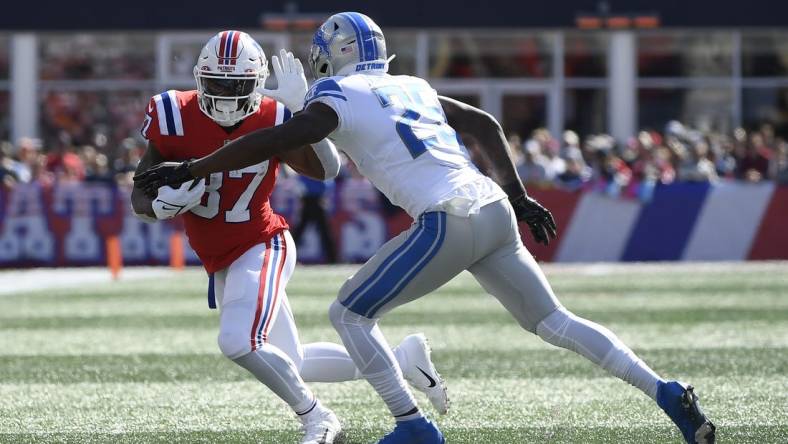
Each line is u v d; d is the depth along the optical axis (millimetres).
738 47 74000
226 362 25906
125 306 37344
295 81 16656
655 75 74312
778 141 59938
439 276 15453
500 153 16641
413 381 18062
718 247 53656
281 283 17156
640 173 55156
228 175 16953
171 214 16453
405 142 15367
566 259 54188
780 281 43531
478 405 20812
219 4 72750
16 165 56375
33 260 55094
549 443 17672
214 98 16844
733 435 18062
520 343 28453
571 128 74750
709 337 29250
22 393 22375
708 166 55688
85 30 73688
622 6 72438
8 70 75250
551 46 74312
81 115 75438
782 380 23000
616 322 32344
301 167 17609
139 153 57188
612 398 21266
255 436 18328
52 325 32781
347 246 54594
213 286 17672
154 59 74750
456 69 74688
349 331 15680
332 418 16922
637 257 53906
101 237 54969
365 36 16078
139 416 20047
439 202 15141
